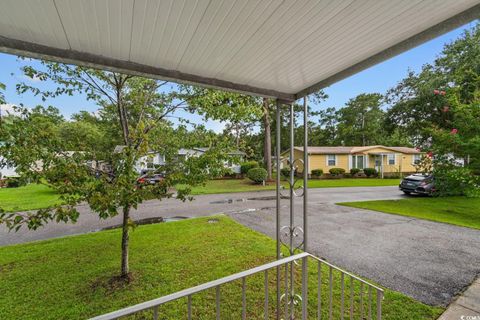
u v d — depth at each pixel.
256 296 2.58
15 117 2.08
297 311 2.31
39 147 2.17
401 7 1.20
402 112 12.15
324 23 1.34
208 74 2.06
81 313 2.27
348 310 2.35
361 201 8.79
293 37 1.49
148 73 1.90
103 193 2.23
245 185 13.85
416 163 7.18
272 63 1.85
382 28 1.39
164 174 2.83
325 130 33.12
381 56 1.67
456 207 7.58
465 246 4.12
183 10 1.24
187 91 3.15
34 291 2.63
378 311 1.53
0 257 3.52
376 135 29.73
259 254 3.64
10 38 1.47
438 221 5.82
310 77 2.11
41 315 2.23
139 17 1.29
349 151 19.80
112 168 2.63
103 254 3.64
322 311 2.32
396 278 2.98
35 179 2.14
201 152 3.00
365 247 4.07
